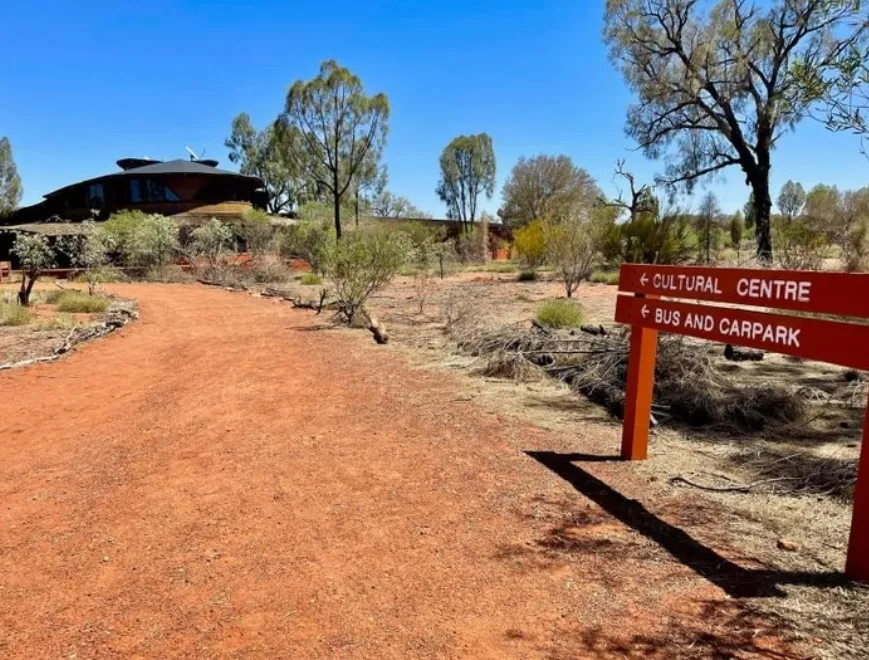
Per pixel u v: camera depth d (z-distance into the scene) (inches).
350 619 108.9
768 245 703.7
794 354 129.5
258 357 363.9
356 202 1716.3
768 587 116.4
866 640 100.2
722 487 166.4
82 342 433.7
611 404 241.9
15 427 233.1
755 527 142.8
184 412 248.1
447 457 190.4
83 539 141.6
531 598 114.7
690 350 273.1
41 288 864.9
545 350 317.1
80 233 1082.7
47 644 103.4
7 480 179.5
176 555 133.1
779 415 232.7
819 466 173.0
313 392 274.5
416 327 482.3
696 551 131.3
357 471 180.4
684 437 212.1
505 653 99.0
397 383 288.0
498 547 134.2
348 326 490.0
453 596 115.6
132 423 235.0
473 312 481.1
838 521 145.5
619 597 114.4
